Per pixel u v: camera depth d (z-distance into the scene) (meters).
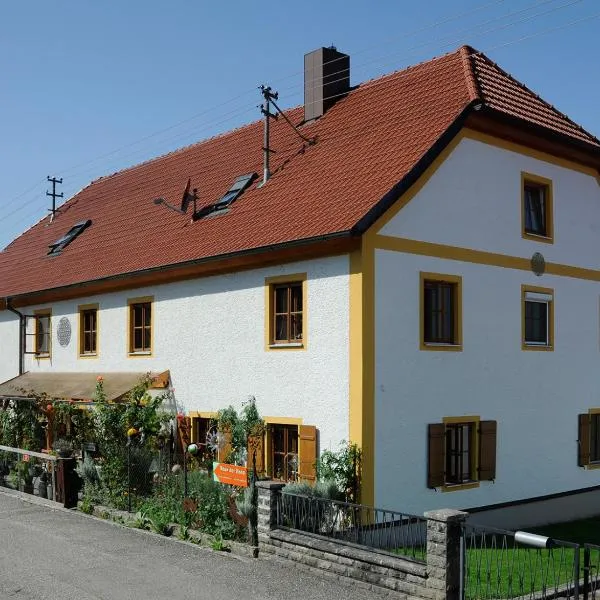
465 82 15.92
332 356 13.76
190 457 15.23
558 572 11.33
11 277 24.81
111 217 23.95
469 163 15.31
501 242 15.83
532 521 15.96
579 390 17.36
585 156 17.66
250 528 11.20
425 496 13.93
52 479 14.88
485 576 10.93
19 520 13.30
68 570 10.21
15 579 9.77
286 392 14.67
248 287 15.70
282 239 14.23
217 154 22.36
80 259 21.92
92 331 20.64
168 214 20.56
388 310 13.60
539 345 16.53
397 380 13.66
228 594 9.30
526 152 16.61
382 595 9.23
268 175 18.11
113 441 15.06
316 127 18.86
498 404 15.45
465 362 14.88
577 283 17.59
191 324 17.16
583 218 17.97
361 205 13.66
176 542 11.76
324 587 9.58
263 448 14.97
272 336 15.14
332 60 19.42
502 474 15.41
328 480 12.98
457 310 14.82
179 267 16.83
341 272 13.66
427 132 14.91
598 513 17.53
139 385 16.55
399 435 13.62
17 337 23.44
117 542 11.74
